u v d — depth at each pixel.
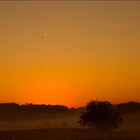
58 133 116.19
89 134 110.44
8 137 101.81
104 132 119.31
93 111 124.44
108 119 123.38
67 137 98.81
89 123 125.38
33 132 122.75
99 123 123.69
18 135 110.31
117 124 124.75
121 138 94.31
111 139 91.25
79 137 97.94
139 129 142.12
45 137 100.00
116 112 125.06
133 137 96.62
